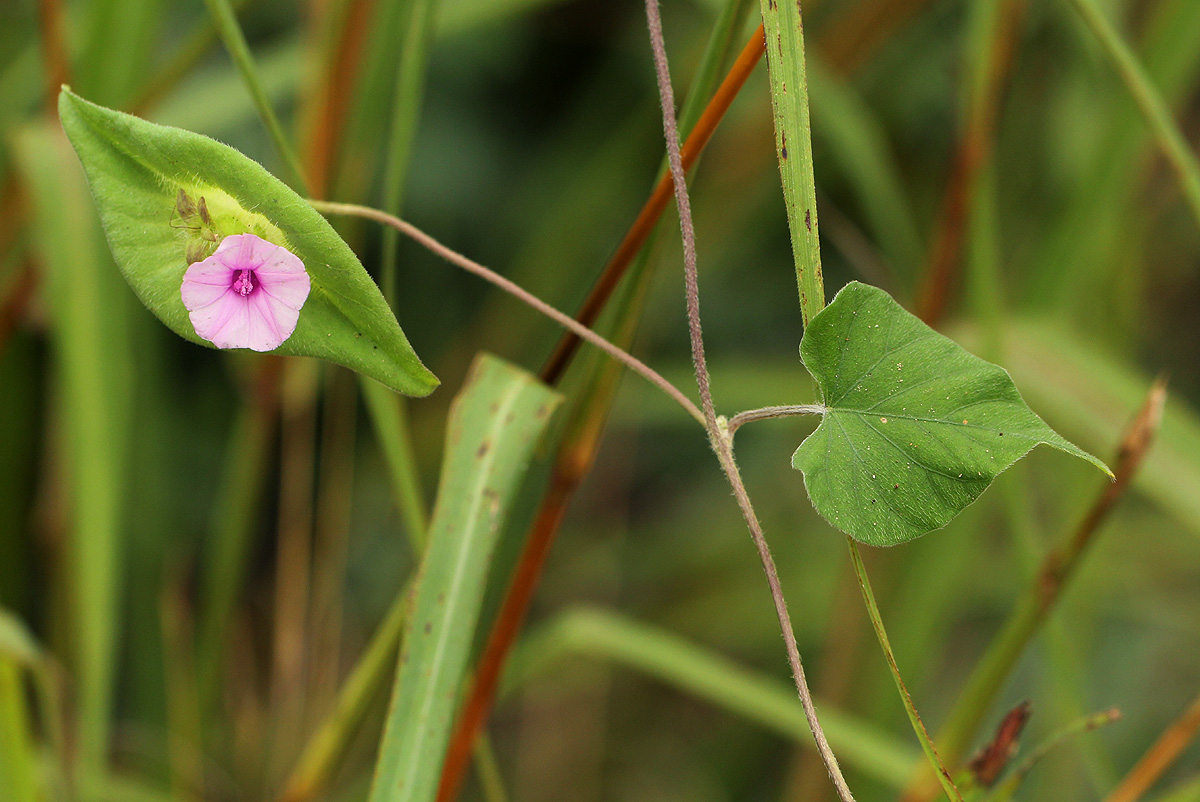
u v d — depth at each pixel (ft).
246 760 3.29
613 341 2.11
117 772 3.26
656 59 1.94
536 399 2.10
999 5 2.60
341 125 2.44
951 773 2.25
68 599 2.95
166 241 1.90
